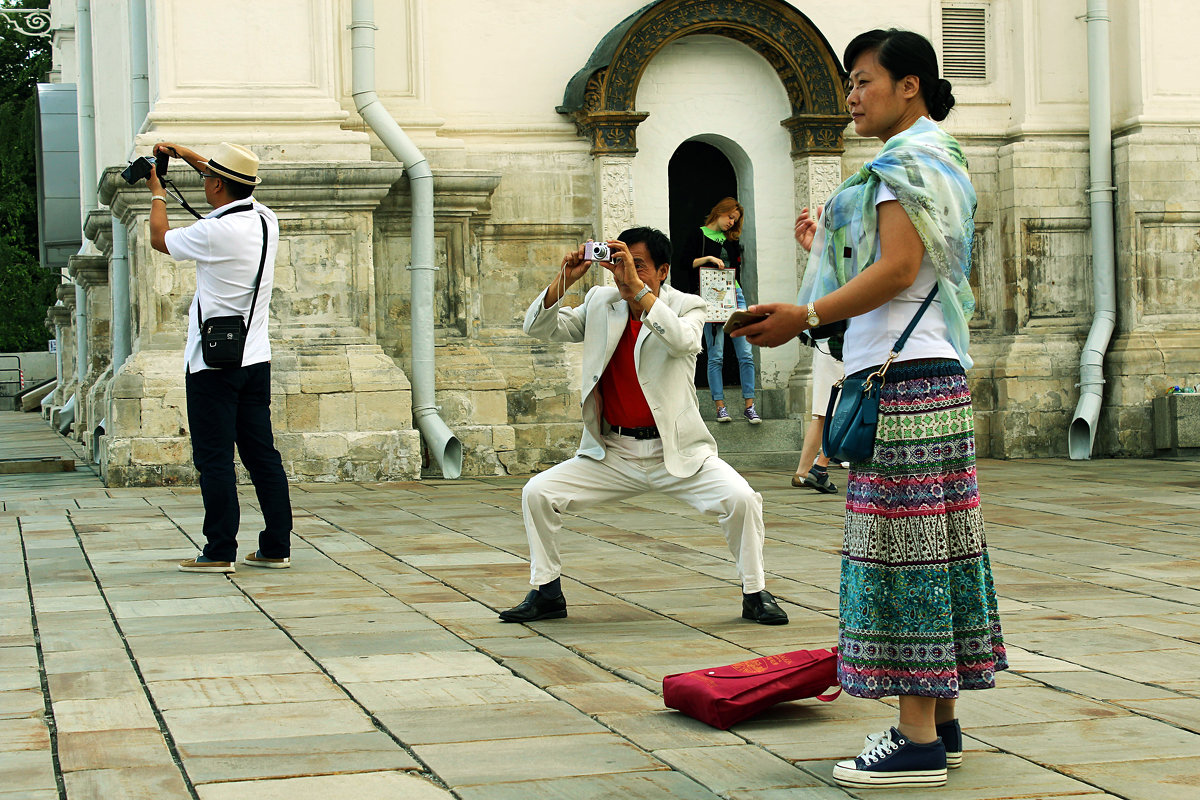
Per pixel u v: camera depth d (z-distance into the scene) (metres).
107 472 11.14
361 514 9.19
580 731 3.81
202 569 6.73
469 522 8.75
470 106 12.75
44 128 20.39
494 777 3.37
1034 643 5.00
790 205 13.36
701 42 13.12
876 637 3.34
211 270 6.72
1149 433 13.38
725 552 7.39
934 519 3.34
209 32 11.43
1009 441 13.47
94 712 4.02
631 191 12.72
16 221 47.09
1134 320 13.49
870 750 3.35
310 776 3.38
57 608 5.77
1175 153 13.52
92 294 18.00
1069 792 3.26
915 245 3.28
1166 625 5.33
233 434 6.80
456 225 12.45
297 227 11.47
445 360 12.29
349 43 12.22
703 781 3.35
